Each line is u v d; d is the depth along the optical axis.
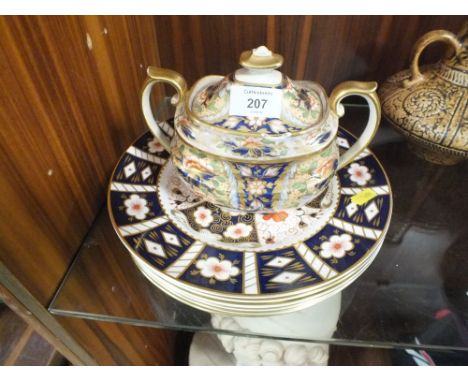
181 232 0.49
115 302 0.50
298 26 0.60
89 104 0.47
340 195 0.54
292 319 0.50
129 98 0.58
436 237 0.61
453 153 0.53
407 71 0.59
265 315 0.44
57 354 0.73
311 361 0.64
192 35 0.62
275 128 0.41
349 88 0.42
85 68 0.45
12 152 0.35
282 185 0.43
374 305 0.53
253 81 0.41
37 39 0.36
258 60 0.40
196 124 0.42
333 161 0.45
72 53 0.42
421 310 0.53
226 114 0.42
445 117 0.52
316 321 0.50
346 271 0.44
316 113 0.43
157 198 0.53
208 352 0.73
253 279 0.43
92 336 0.57
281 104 0.41
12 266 0.38
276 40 0.62
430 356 0.63
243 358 0.65
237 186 0.43
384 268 0.57
